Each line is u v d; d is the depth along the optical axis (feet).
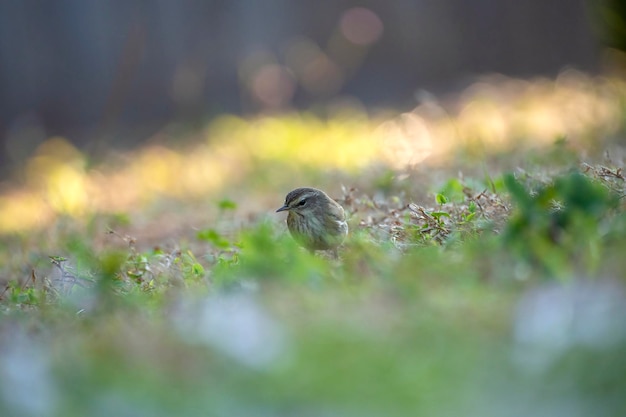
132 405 23.68
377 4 106.83
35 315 33.60
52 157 85.40
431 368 23.45
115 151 86.99
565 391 22.07
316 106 94.53
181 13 102.22
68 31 101.96
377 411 22.26
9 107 101.24
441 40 108.06
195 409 23.22
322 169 65.00
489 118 71.72
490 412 21.76
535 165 48.65
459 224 35.47
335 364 24.06
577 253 29.37
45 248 49.65
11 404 24.81
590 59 101.86
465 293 27.76
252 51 103.65
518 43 105.70
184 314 29.04
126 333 27.94
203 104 95.40
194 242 49.37
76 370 25.64
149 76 101.24
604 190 33.42
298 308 27.55
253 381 23.90
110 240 51.83
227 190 66.54
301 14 105.70
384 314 26.66
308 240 39.52
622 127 59.26
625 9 62.03
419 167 55.11
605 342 23.22
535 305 25.91
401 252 33.96
